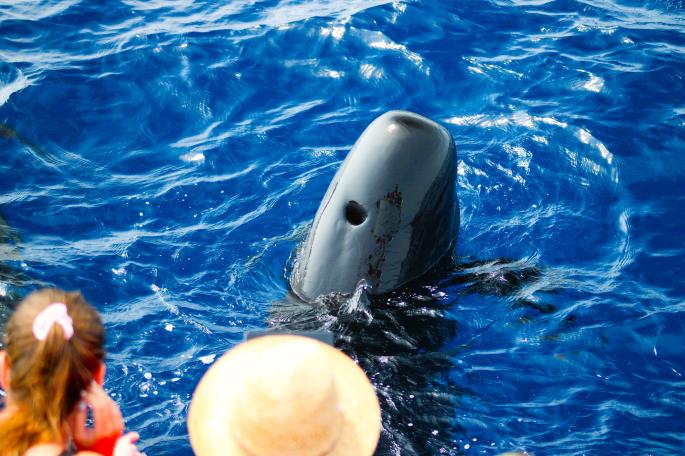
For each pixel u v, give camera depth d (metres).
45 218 8.76
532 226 8.70
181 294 7.76
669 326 7.43
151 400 6.58
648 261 8.27
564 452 6.19
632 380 6.87
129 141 10.05
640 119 10.27
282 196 9.17
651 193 9.24
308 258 7.26
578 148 9.81
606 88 10.76
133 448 4.01
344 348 6.72
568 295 7.69
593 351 7.10
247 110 10.55
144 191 9.23
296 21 11.98
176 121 10.39
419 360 6.73
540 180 9.36
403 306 7.04
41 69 11.06
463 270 7.73
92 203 9.02
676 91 10.77
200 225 8.77
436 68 11.12
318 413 4.11
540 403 6.58
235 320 7.43
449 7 12.32
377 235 6.89
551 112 10.36
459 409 6.43
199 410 4.25
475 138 10.02
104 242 8.46
